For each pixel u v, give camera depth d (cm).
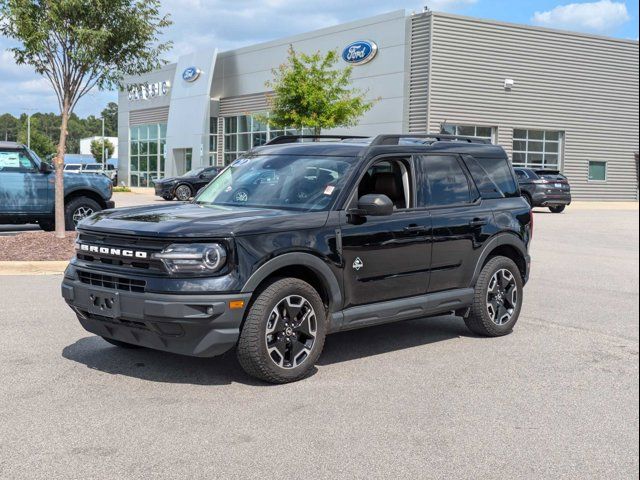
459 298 693
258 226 545
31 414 482
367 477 393
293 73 2955
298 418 484
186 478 387
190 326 519
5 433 448
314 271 575
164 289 517
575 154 3719
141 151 5191
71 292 573
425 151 687
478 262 708
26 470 394
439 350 679
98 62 1362
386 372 600
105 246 557
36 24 1293
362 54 3397
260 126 4062
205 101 4331
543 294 1001
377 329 770
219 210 605
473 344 705
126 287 538
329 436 452
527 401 531
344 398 528
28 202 1512
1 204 1494
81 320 593
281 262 547
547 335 751
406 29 3247
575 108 3678
